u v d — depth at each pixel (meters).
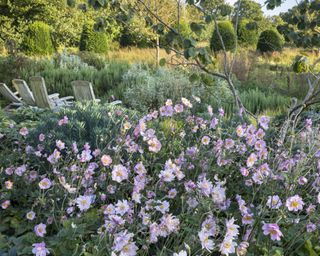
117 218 1.73
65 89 8.89
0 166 2.88
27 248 1.94
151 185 2.49
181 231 2.02
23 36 15.78
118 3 3.31
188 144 2.87
